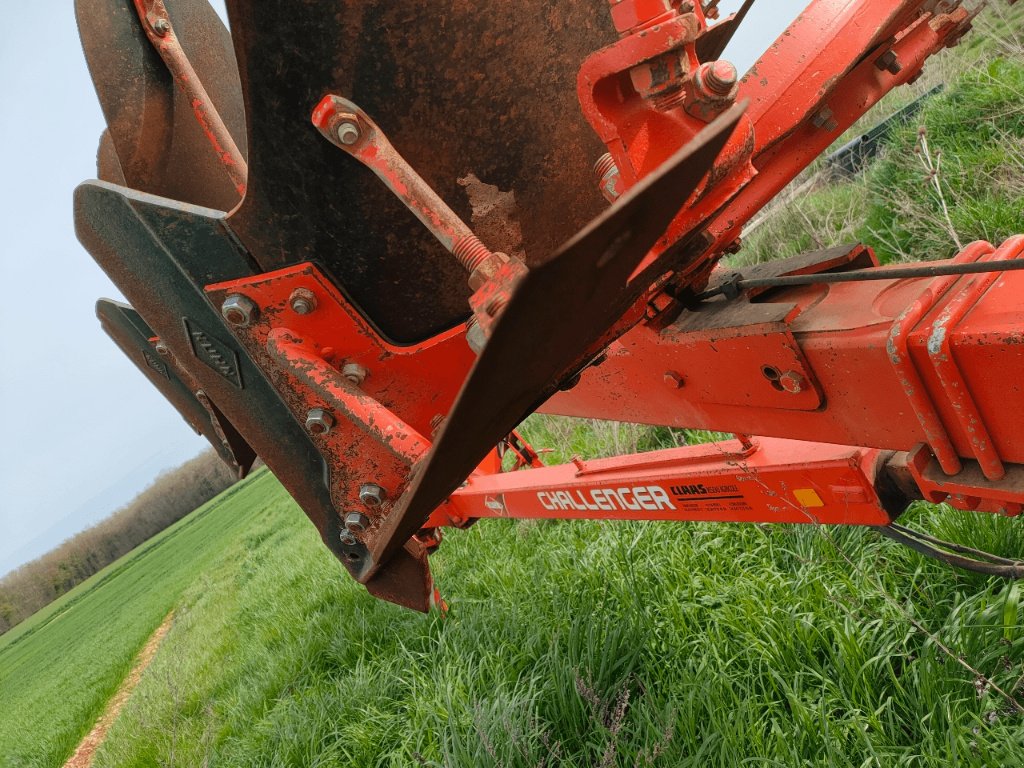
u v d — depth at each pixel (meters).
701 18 1.44
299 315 1.90
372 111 1.73
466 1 1.70
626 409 2.62
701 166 1.02
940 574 2.55
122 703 12.61
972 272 1.45
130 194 1.93
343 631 5.70
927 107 5.72
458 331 2.01
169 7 3.07
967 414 1.47
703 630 3.12
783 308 1.85
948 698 2.04
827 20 1.69
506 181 1.96
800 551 3.12
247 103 1.64
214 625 12.05
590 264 1.01
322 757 4.24
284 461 2.23
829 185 6.91
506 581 4.70
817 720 2.33
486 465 4.18
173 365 2.92
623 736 2.86
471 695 3.63
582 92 1.38
